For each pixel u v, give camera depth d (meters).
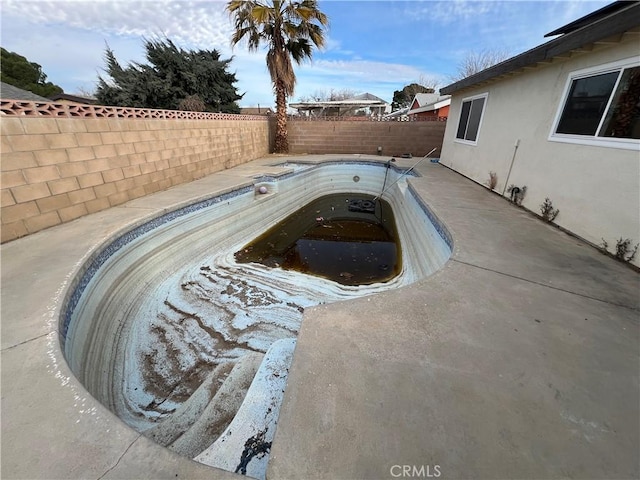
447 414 1.16
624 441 1.07
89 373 2.13
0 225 2.69
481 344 1.53
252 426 1.47
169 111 4.98
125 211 3.71
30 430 1.10
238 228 5.32
